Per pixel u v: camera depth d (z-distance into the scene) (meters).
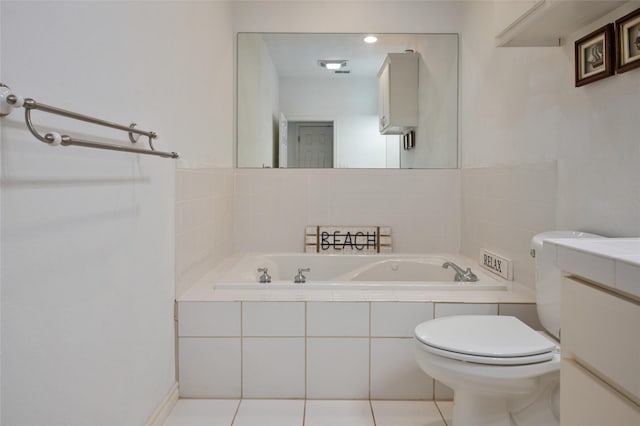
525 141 2.21
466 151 3.11
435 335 1.60
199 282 2.33
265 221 3.26
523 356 1.46
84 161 1.24
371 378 2.04
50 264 1.08
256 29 3.24
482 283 2.24
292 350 2.03
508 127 2.40
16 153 0.97
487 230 2.70
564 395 0.87
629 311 0.66
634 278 0.64
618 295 0.70
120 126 1.31
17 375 0.97
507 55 2.41
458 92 3.23
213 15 2.65
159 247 1.81
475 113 2.91
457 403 1.66
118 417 1.44
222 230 2.89
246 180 3.25
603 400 0.74
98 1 1.32
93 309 1.28
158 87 1.79
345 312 2.02
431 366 1.56
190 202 2.21
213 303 2.01
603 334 0.73
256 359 2.03
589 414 0.78
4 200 0.94
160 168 1.82
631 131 1.47
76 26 1.21
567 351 0.86
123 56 1.48
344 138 3.28
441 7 3.22
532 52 2.13
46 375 1.07
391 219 3.27
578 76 1.72
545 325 1.73
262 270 2.43
